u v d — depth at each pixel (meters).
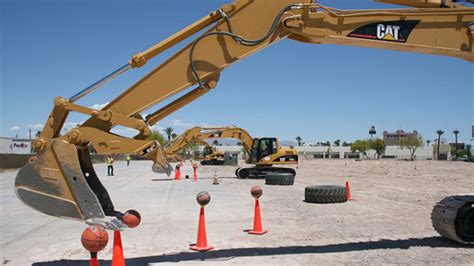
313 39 7.19
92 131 6.32
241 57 6.89
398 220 11.65
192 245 8.70
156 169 6.50
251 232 9.90
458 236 8.42
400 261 7.38
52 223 11.77
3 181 29.16
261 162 30.08
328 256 7.75
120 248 5.94
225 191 20.59
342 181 27.08
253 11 6.94
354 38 7.19
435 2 7.88
